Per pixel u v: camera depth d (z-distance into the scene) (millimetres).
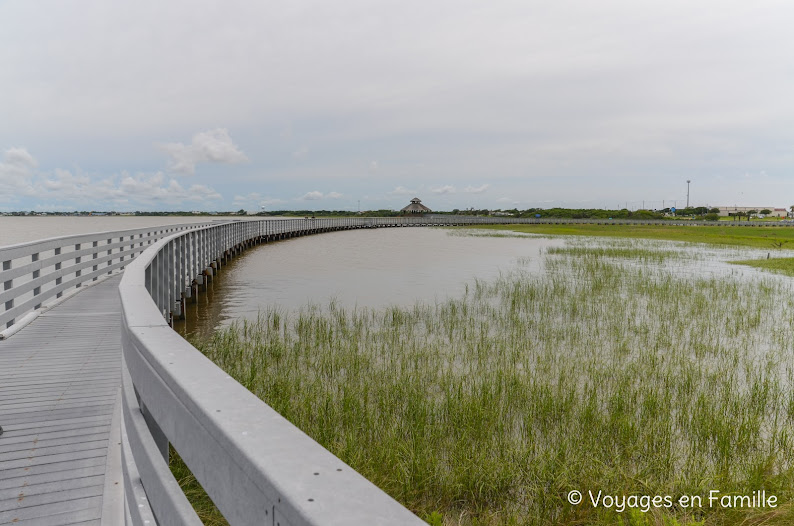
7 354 6645
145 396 1807
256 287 19422
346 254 34719
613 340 11391
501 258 32188
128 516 2104
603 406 7270
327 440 5719
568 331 12172
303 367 9016
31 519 3018
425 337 11523
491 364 9312
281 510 773
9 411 4699
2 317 7617
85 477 3537
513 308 15062
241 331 12055
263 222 45281
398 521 677
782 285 20297
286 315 14047
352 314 14102
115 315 9211
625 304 15773
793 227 103625
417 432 5934
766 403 7344
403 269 25688
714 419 6406
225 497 1038
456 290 18719
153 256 6148
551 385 8062
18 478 3500
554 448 5684
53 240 10242
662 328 12562
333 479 812
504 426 6422
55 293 10352
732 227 97000
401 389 7555
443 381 8172
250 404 1187
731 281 21375
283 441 969
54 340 7402
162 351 1710
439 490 4961
